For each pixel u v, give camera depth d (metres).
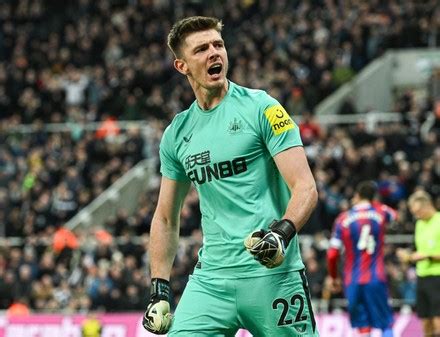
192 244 28.08
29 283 28.84
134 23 43.16
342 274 22.02
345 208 29.47
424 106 35.62
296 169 8.91
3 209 33.22
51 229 31.50
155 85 39.88
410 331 23.00
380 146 31.92
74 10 45.34
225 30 42.69
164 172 9.75
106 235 29.42
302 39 39.59
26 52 43.31
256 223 9.08
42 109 39.94
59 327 25.42
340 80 39.28
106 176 35.12
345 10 41.31
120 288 27.52
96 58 42.50
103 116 38.47
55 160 35.44
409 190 31.03
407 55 40.75
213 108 9.32
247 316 9.12
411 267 26.12
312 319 9.21
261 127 9.10
